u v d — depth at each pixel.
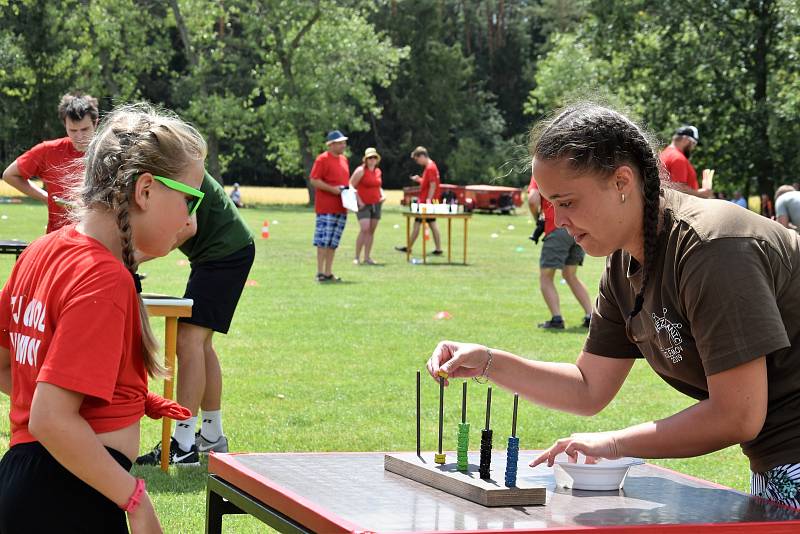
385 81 46.88
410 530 1.96
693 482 2.68
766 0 30.91
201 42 45.25
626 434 2.50
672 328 2.50
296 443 5.81
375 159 17.55
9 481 2.31
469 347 2.85
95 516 2.34
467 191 43.75
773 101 30.97
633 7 32.56
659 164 2.51
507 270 17.42
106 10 44.72
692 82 31.77
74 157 6.46
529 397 2.92
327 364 8.31
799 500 2.47
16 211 30.55
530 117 79.12
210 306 5.29
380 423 6.35
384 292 13.57
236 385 7.41
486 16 82.38
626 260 2.70
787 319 2.42
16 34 44.69
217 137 45.31
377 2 68.94
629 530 2.06
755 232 2.37
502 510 2.20
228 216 5.33
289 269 16.59
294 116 45.16
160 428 6.12
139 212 2.38
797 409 2.48
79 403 2.22
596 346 2.94
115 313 2.25
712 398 2.38
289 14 44.25
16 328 2.36
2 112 45.31
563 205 2.41
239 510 2.71
